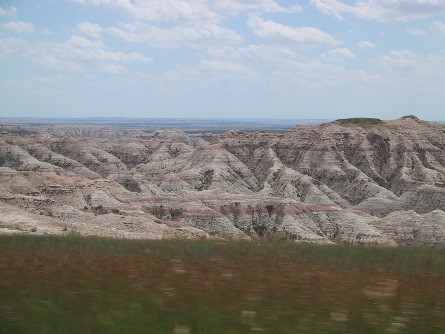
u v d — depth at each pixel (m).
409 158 198.00
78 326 14.99
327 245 31.19
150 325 14.98
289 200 132.25
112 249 27.48
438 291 18.48
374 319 15.43
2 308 16.33
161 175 190.50
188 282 19.06
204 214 121.88
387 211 155.50
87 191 126.00
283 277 20.20
